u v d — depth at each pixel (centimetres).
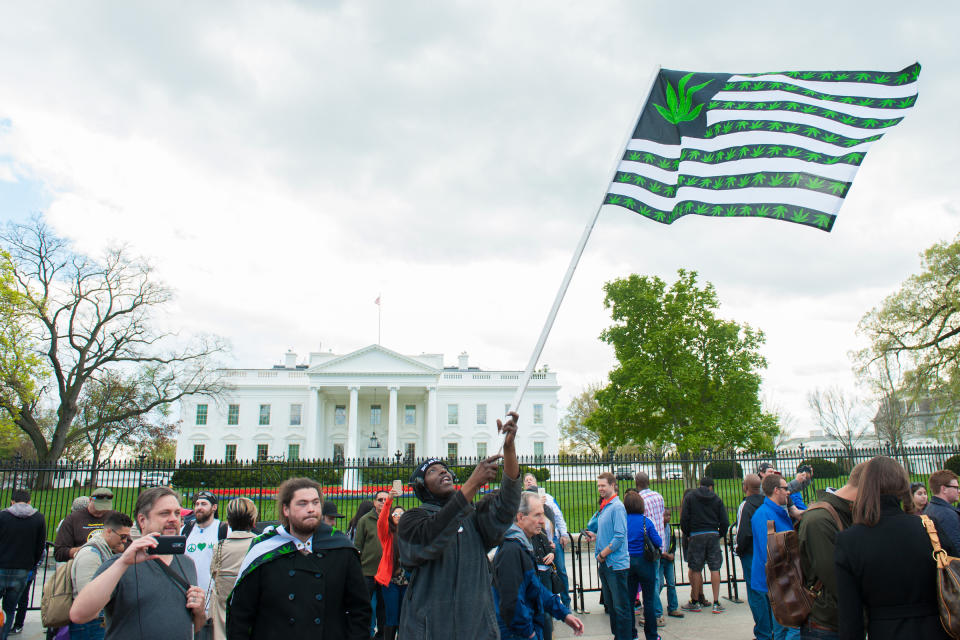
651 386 2650
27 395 3145
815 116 592
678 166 596
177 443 6088
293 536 387
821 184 570
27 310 3306
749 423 2620
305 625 366
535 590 469
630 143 602
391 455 5850
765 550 705
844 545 360
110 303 3878
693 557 998
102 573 344
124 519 495
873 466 371
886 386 3356
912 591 343
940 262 3055
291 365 7081
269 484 1541
